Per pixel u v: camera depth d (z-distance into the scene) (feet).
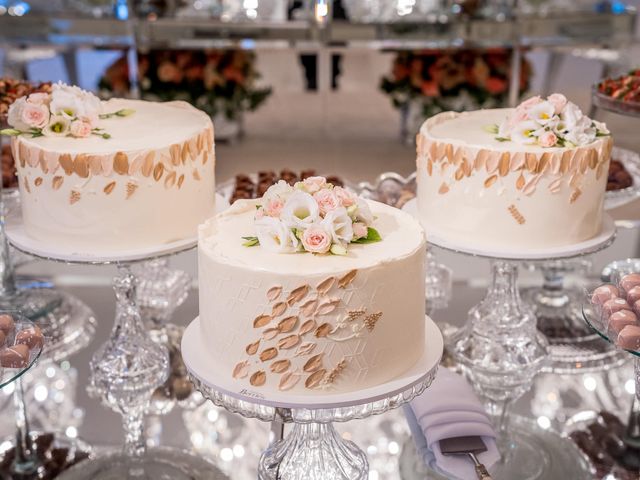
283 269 2.37
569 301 4.24
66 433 3.23
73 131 3.32
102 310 4.10
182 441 3.18
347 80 7.68
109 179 3.13
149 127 3.49
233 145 7.23
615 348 3.83
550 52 7.54
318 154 6.82
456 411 3.05
